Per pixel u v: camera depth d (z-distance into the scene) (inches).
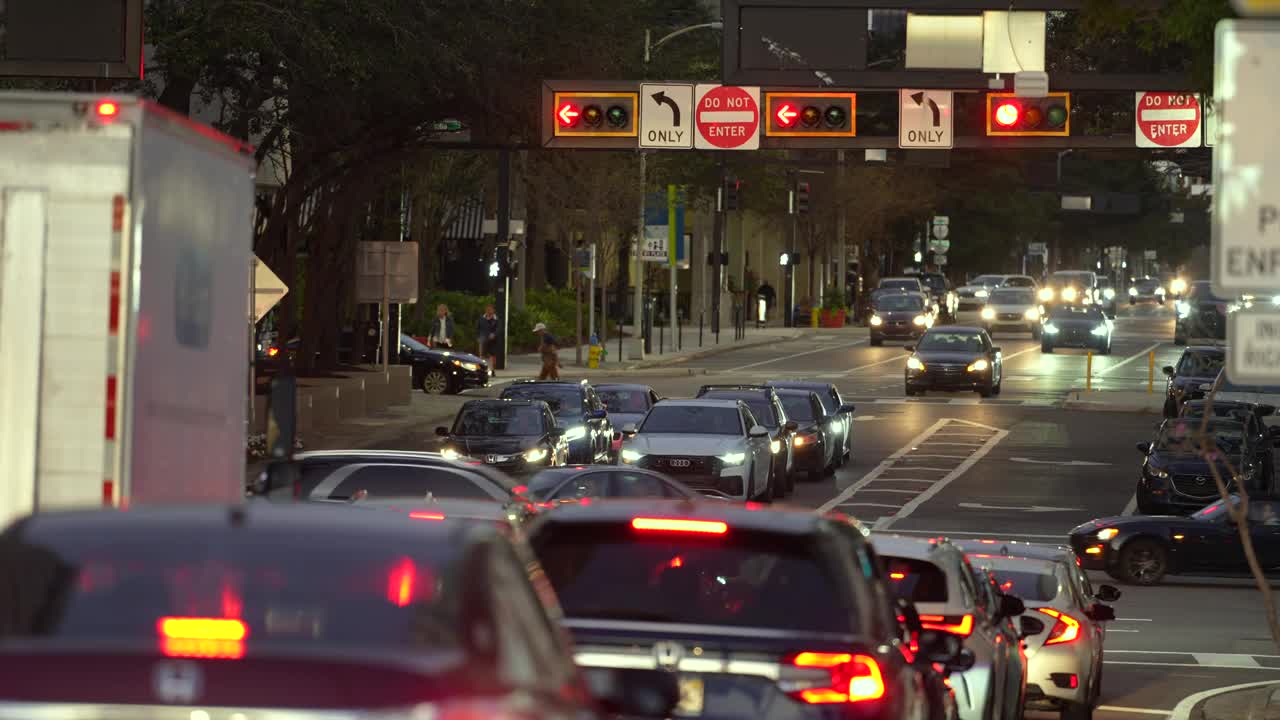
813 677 937.5
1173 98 4311.0
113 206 1114.7
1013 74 4200.3
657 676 943.0
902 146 4335.6
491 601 685.3
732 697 943.0
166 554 685.3
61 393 1118.4
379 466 2193.7
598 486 2787.9
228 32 3681.1
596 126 4498.0
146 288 1142.3
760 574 993.5
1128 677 2593.5
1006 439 5718.5
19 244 1114.7
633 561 1003.9
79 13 3053.6
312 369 5743.1
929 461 5187.0
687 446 3865.7
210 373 1282.0
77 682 606.5
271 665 607.2
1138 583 3555.6
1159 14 2519.7
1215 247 1261.1
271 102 5428.2
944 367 7017.7
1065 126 4306.1
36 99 1115.3
